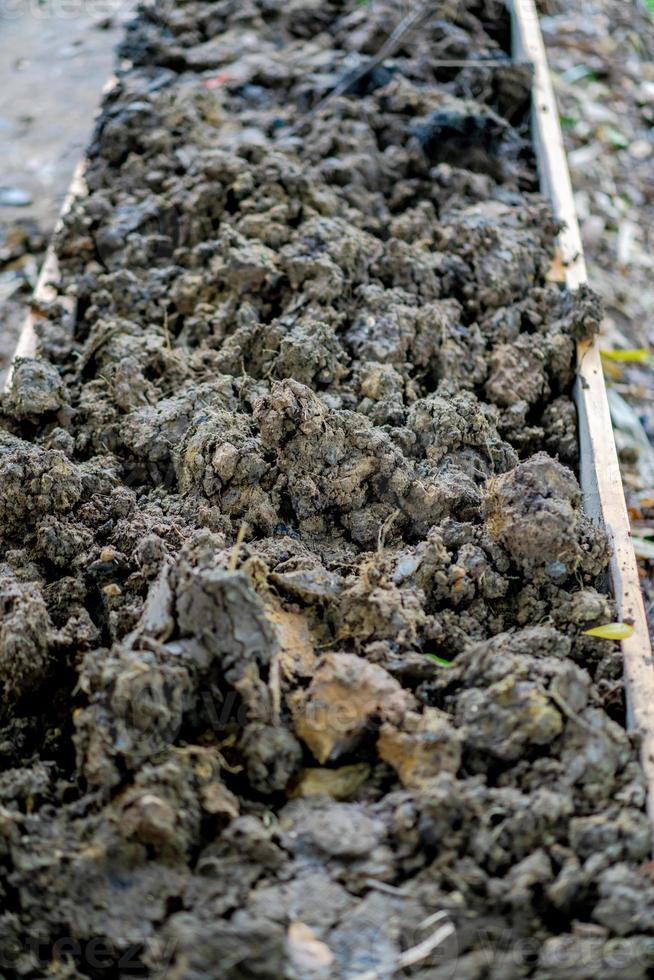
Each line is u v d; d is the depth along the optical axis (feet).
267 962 4.34
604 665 4.96
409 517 5.25
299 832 4.57
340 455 5.26
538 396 5.73
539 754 4.68
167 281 6.08
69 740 4.83
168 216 6.29
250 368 5.71
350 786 4.66
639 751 4.74
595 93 9.13
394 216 6.42
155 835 4.49
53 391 5.59
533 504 5.08
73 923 4.45
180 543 5.14
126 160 6.66
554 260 6.23
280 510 5.27
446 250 6.12
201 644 4.70
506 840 4.52
